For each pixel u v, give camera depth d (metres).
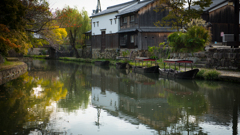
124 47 36.81
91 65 37.03
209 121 8.51
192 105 10.83
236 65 17.88
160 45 32.28
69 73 24.83
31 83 17.00
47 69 28.91
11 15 13.95
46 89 14.79
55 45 22.81
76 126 8.03
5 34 14.21
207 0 24.31
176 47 25.22
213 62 20.00
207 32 23.30
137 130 7.71
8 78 18.23
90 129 7.78
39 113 9.42
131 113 9.59
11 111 9.61
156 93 13.81
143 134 7.38
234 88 14.34
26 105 10.61
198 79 18.14
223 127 7.89
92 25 49.22
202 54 21.34
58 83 17.53
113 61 36.88
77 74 23.98
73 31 49.03
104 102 11.58
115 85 16.94
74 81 18.86
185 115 9.27
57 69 29.25
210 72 17.44
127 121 8.59
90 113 9.57
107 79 20.27
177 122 8.45
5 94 12.85
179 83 16.89
